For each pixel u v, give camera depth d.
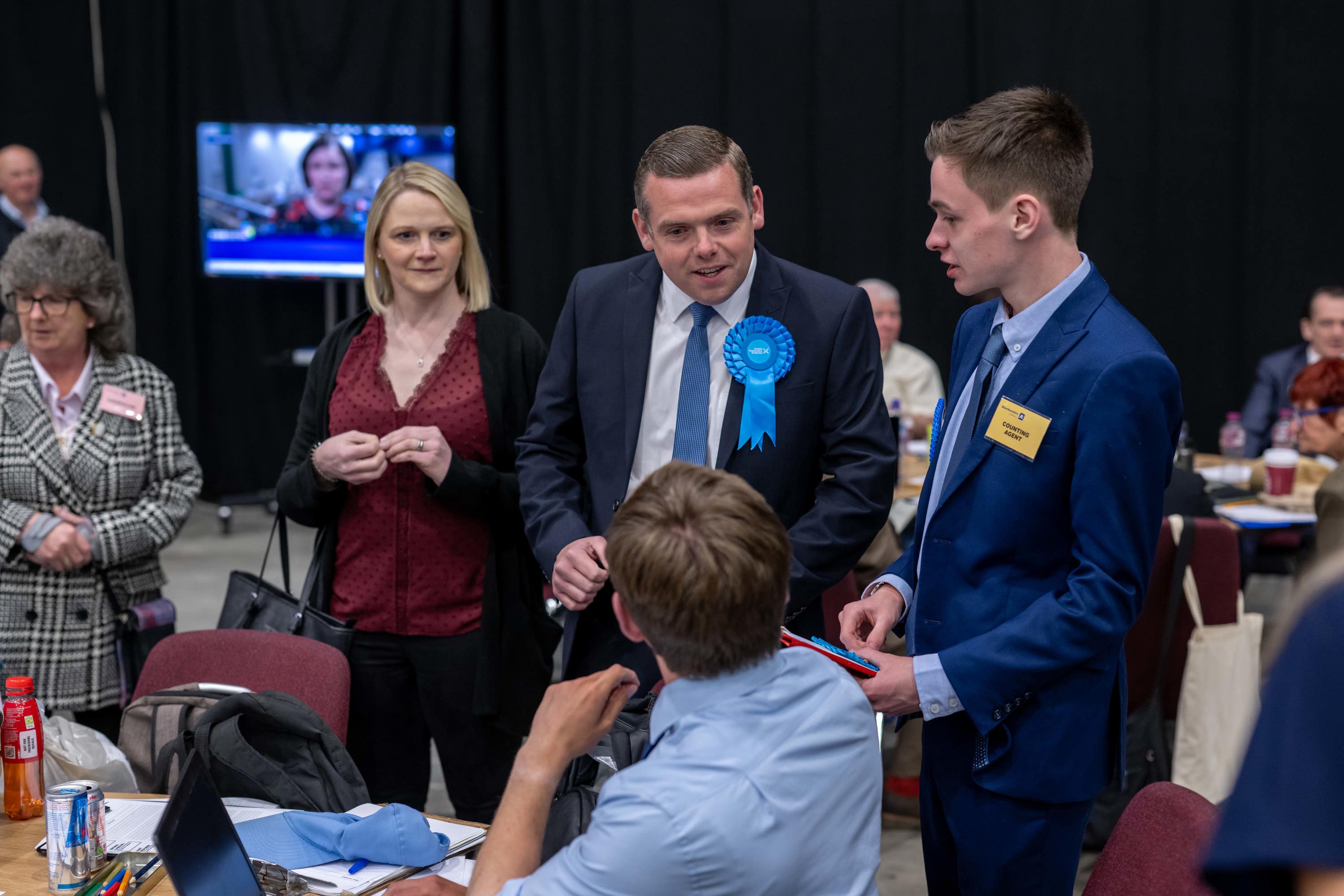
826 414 1.94
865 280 5.84
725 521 1.12
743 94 5.93
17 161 5.50
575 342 2.08
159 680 2.11
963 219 1.54
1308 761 0.52
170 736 1.84
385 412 2.32
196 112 6.23
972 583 1.60
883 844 3.04
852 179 5.92
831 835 1.11
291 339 6.49
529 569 2.37
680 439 1.93
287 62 6.05
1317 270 5.66
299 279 6.11
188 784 1.30
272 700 1.67
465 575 2.34
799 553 1.84
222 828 1.33
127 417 2.56
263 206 6.06
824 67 5.84
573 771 1.55
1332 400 3.42
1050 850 1.59
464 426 2.31
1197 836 1.32
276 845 1.51
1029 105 1.50
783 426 1.90
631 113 5.99
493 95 6.00
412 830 1.49
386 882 1.46
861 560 2.99
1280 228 5.66
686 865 1.04
